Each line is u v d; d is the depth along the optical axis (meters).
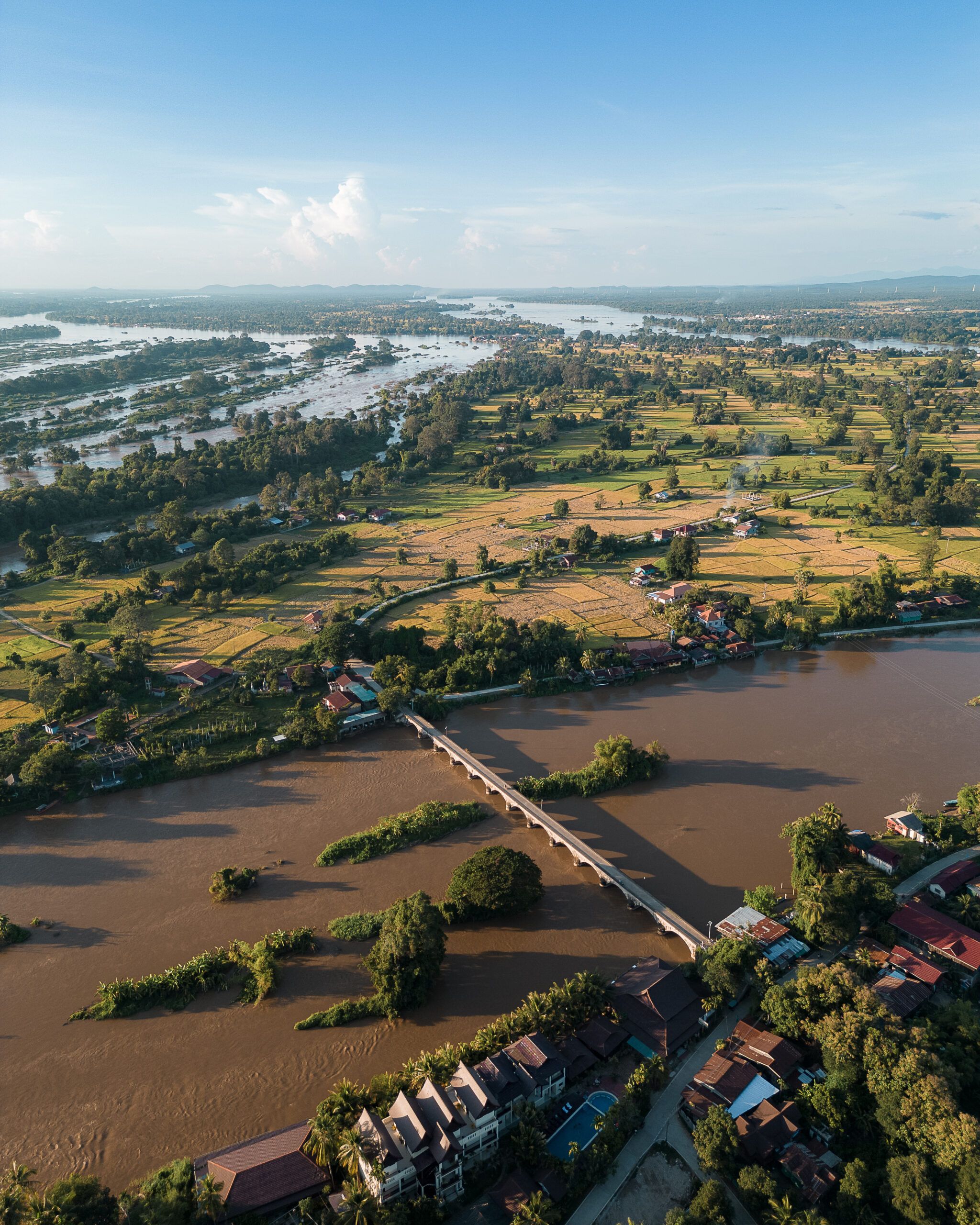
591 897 100.88
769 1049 75.25
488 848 103.81
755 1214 62.62
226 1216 61.62
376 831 112.38
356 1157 62.88
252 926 96.69
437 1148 64.38
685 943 92.06
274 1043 80.94
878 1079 68.31
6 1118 73.69
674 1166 67.44
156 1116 73.56
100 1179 67.88
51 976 90.06
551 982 87.75
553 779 121.81
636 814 116.44
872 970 84.38
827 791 121.06
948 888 96.25
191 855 110.25
